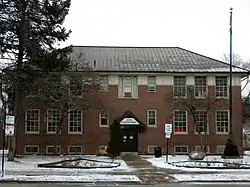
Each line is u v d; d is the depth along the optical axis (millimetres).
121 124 41719
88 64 41156
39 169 26391
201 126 43031
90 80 38656
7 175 22922
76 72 37594
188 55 47594
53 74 34500
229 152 36438
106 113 42969
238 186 19203
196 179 21547
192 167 27938
